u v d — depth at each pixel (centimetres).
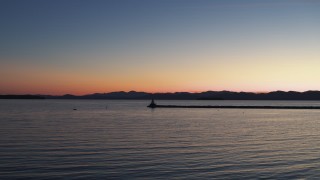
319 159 2412
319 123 6047
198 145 3077
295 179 1888
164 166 2170
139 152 2677
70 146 2962
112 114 9012
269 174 1992
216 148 2905
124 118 7275
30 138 3506
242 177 1930
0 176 1905
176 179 1878
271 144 3166
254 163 2272
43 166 2142
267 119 7181
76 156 2484
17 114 8469
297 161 2341
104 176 1927
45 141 3278
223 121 6456
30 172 1997
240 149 2853
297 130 4631
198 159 2395
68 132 4147
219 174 1988
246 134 4050
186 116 8194
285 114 9481
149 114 9112
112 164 2216
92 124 5497
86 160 2338
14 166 2136
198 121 6412
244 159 2403
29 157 2430
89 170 2053
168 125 5388
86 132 4169
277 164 2245
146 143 3188
